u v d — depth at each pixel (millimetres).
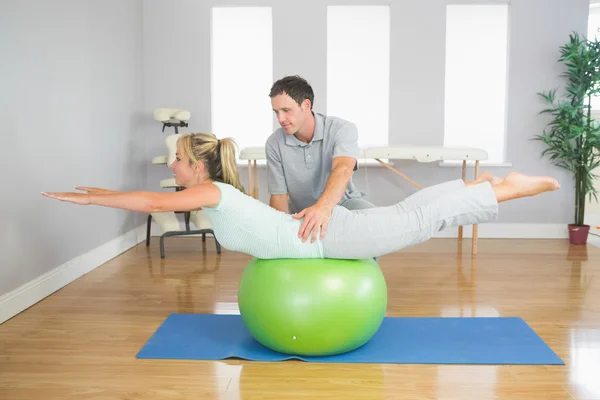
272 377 2109
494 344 2428
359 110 5113
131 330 2635
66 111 3498
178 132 4980
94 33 3932
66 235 3506
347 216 2188
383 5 4906
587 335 2566
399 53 4910
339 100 5109
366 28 5035
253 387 2027
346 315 2158
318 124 2574
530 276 3645
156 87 4984
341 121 2588
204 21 4918
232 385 2045
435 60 4906
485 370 2172
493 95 5062
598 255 4297
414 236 2152
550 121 4926
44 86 3213
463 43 5031
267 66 5094
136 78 4805
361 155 4164
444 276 3635
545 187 2201
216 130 5172
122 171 4492
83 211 3754
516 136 4957
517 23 4859
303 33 4887
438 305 3008
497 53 5023
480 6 4980
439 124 4961
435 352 2336
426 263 4008
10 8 2850
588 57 4566
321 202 2211
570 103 4809
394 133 4973
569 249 4520
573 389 2016
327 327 2156
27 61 3023
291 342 2205
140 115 4914
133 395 1974
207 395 1972
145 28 4941
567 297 3176
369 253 2189
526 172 4988
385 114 5098
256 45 5078
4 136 2803
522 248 4547
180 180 2314
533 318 2801
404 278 3584
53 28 3322
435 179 5000
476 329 2619
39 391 2004
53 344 2457
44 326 2695
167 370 2176
